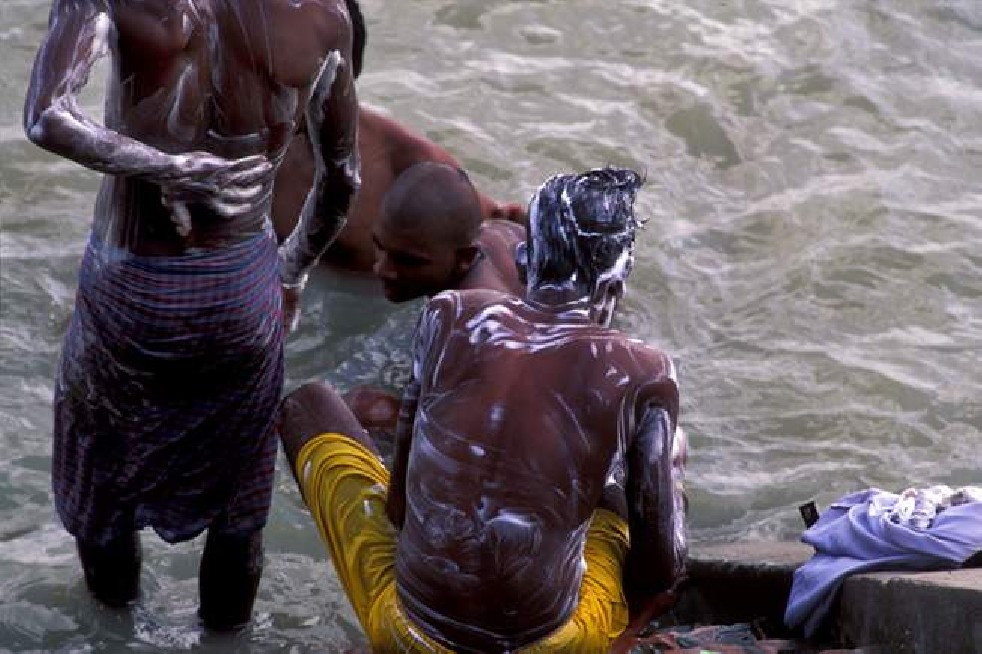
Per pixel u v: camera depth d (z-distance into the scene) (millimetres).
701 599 13688
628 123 22938
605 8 25625
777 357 18375
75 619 13812
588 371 11180
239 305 12141
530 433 11078
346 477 12406
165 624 13844
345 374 17359
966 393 17750
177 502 12930
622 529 12336
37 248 19375
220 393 12484
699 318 19047
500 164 21750
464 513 11109
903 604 11586
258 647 13641
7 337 17812
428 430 11344
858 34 25484
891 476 16312
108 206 11938
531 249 11469
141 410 12445
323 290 18484
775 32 25391
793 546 14086
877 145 22891
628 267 11477
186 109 11469
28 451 16062
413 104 22969
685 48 24797
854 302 19484
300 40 11797
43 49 11031
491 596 11133
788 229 20844
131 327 12031
